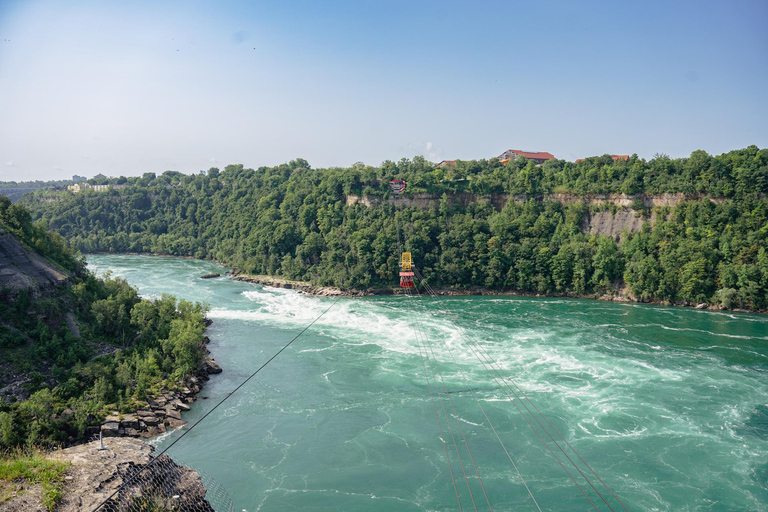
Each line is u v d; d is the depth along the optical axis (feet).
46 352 214.28
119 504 100.58
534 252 453.58
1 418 164.76
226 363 267.18
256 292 453.99
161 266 604.08
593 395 223.10
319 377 248.11
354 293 447.42
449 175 542.16
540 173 520.01
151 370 226.79
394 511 149.89
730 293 378.73
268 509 150.00
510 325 336.90
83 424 178.81
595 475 166.50
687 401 216.54
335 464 173.99
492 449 182.09
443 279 461.37
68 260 294.05
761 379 239.71
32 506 93.61
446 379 243.19
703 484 161.17
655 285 408.46
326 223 521.65
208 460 175.11
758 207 401.29
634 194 458.50
